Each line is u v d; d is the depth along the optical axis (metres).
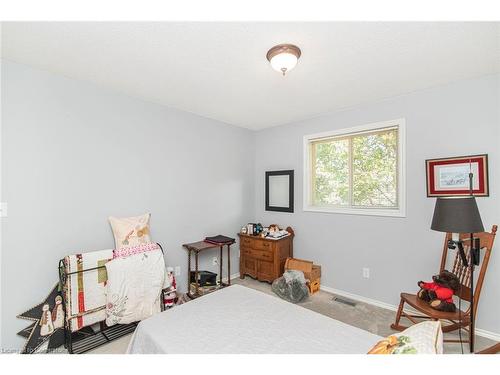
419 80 2.19
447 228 1.64
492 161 2.07
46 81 1.99
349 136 3.05
